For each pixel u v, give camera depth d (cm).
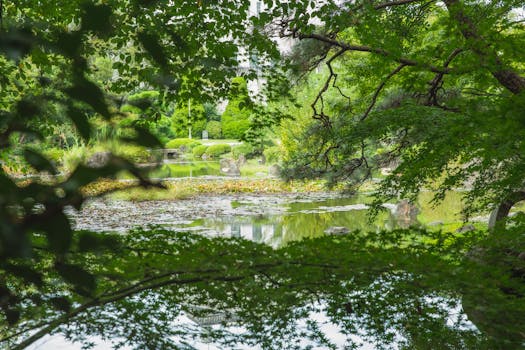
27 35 43
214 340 342
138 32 53
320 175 880
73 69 45
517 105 401
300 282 275
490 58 509
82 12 44
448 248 325
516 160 578
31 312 118
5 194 43
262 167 3312
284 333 362
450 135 534
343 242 313
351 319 363
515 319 243
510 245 339
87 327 267
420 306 330
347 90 1734
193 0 590
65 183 42
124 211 1725
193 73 618
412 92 824
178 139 4419
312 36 795
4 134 46
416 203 1583
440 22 597
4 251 43
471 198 721
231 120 4850
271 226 1532
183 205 1902
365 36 684
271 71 793
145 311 309
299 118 1909
